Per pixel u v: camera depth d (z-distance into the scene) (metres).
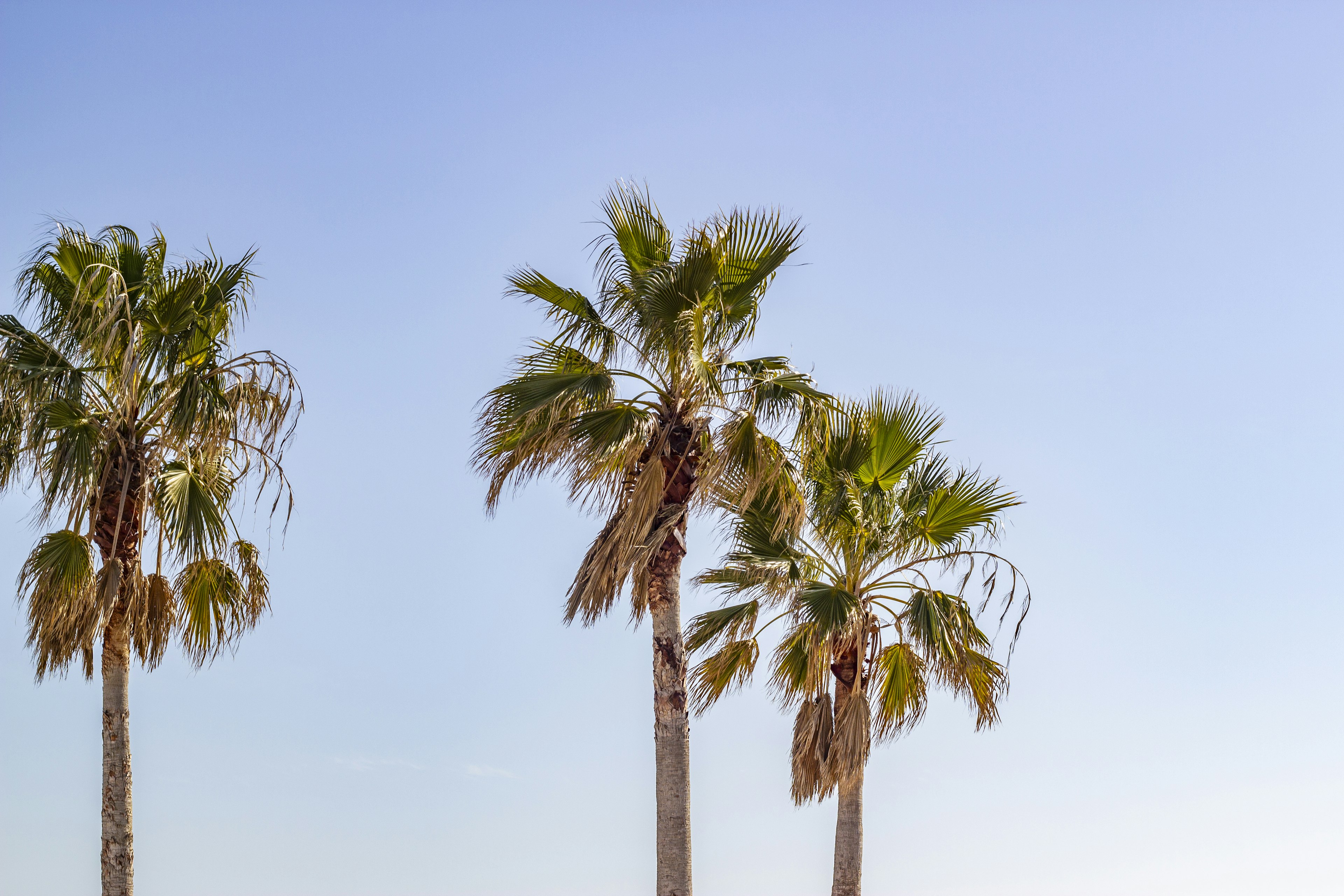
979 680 16.20
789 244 13.62
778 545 16.36
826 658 15.62
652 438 13.39
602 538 13.34
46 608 13.38
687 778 12.85
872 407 16.61
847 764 15.80
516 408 13.26
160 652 14.91
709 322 13.76
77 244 14.12
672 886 12.55
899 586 16.53
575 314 14.05
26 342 13.70
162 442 14.23
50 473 13.68
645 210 14.08
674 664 13.03
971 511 16.30
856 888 16.55
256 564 15.13
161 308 14.30
